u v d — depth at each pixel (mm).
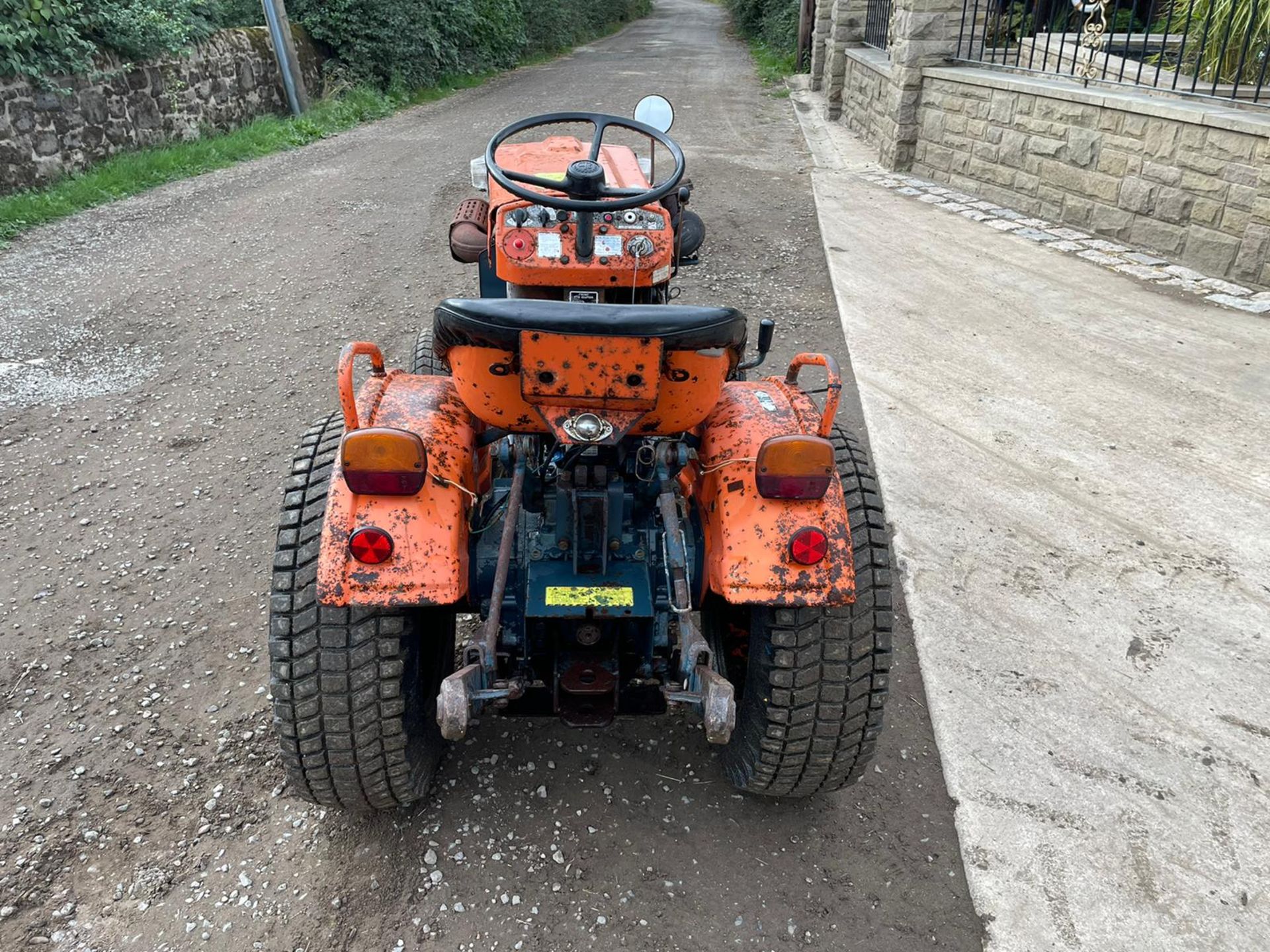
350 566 2131
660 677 2500
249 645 3377
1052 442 4926
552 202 2695
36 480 4414
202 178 10688
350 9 15961
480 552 2605
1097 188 8500
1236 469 4656
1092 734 3064
